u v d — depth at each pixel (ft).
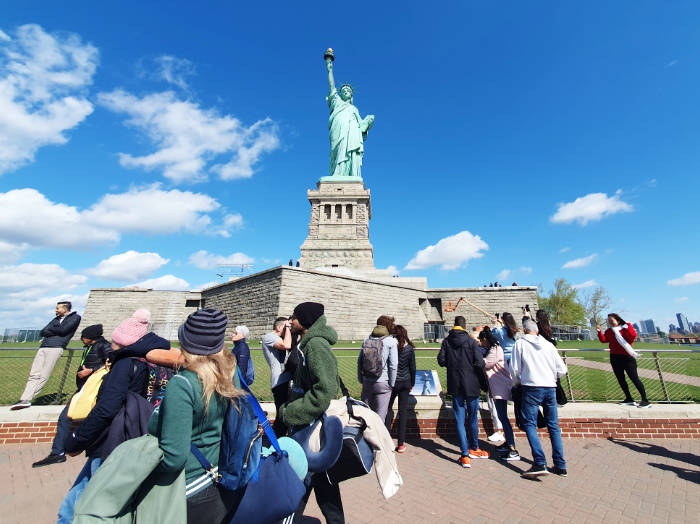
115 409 10.87
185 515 7.23
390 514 15.66
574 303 219.41
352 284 119.44
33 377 26.27
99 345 22.47
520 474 19.97
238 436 8.14
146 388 12.62
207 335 8.32
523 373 20.24
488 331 24.82
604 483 18.57
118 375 11.31
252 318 111.65
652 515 15.39
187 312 146.30
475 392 21.49
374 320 122.42
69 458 22.02
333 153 183.52
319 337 12.11
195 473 7.91
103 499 6.61
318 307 12.78
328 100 194.39
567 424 26.04
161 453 7.23
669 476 19.20
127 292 142.92
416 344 89.76
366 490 18.12
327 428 10.79
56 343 27.22
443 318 146.30
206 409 7.88
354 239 162.71
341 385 12.88
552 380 19.81
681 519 15.05
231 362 8.80
